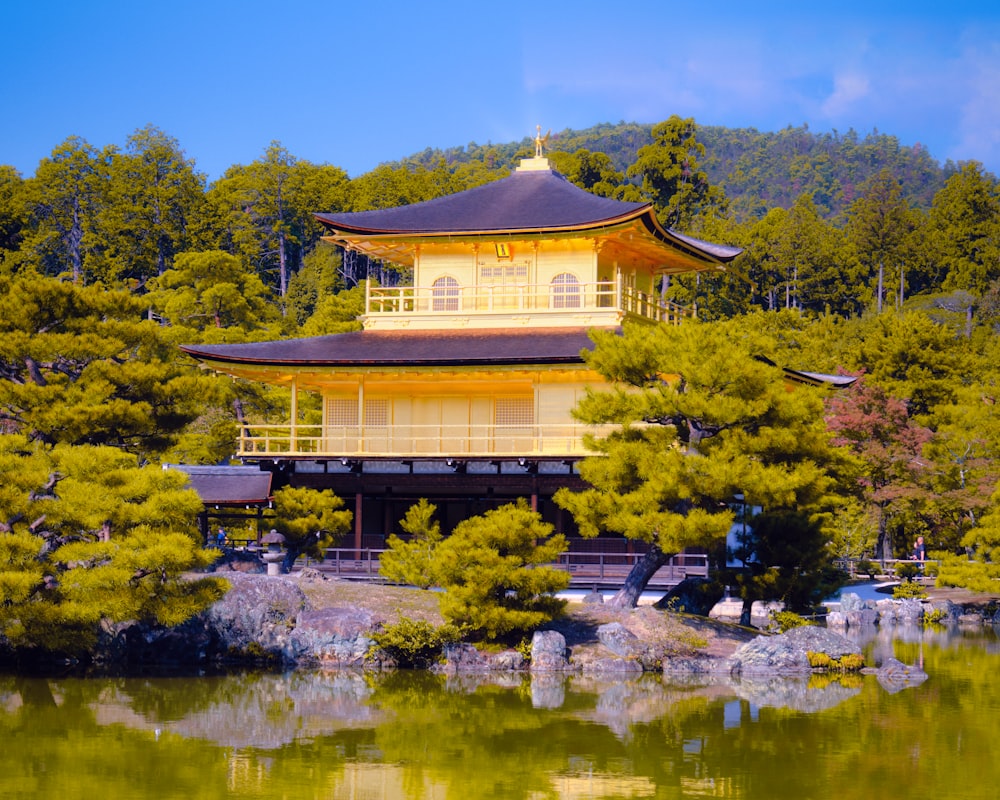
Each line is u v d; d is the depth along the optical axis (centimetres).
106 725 3152
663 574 5150
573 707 3394
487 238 5850
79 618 3497
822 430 4438
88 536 3875
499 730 3108
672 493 4028
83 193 13800
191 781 2641
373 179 15250
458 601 4000
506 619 3922
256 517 5631
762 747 2939
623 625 4178
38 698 3478
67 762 2783
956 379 8412
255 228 14588
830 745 2964
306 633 4066
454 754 2878
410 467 5459
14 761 2784
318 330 8681
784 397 4206
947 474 6825
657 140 14488
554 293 5891
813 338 10225
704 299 13150
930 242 15175
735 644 4200
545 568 3991
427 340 5744
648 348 4209
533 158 6675
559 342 5516
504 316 5856
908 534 7825
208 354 5459
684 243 6138
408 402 5894
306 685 3700
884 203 15888
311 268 13525
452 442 5819
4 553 3431
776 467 4056
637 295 6125
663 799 2514
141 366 4744
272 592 4162
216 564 5025
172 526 3709
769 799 2503
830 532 5081
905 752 2891
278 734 3064
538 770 2742
